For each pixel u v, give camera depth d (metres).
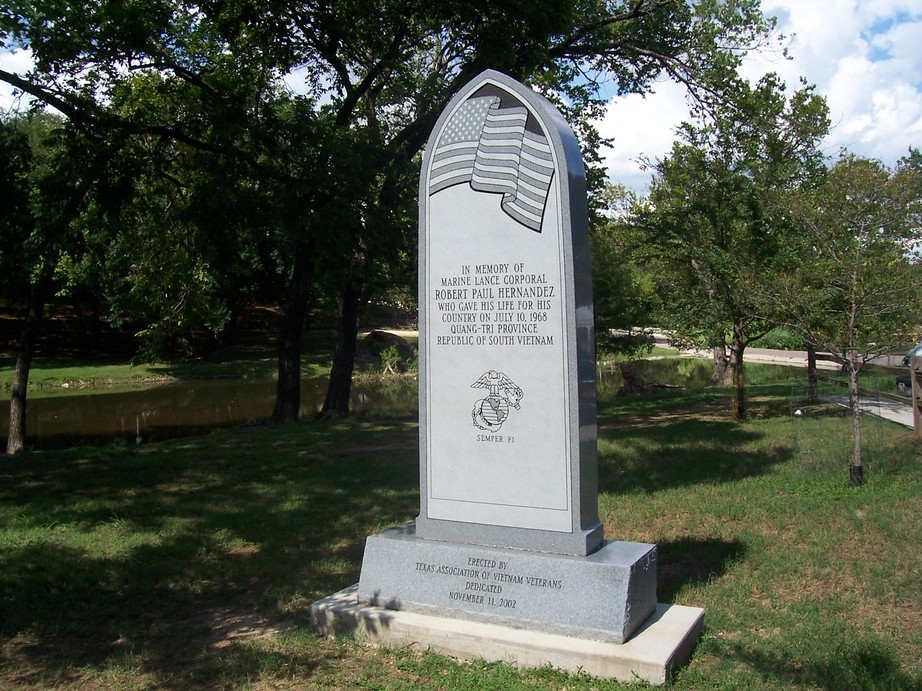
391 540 6.06
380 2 16.80
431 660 5.34
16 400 19.61
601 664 5.03
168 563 7.66
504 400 5.91
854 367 10.16
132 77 17.03
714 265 16.17
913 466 10.91
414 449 14.56
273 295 42.88
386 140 21.64
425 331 6.22
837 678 4.79
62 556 7.91
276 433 17.42
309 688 5.02
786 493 9.75
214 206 15.85
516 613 5.51
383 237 16.33
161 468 12.97
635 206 20.66
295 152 16.09
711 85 18.22
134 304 24.28
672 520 8.73
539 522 5.76
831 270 10.59
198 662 5.44
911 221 10.46
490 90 6.07
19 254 21.22
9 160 15.31
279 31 16.91
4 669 5.39
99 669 5.35
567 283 5.73
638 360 43.47
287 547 8.14
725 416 18.16
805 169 16.44
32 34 13.93
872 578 6.56
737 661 5.16
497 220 5.98
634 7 19.44
